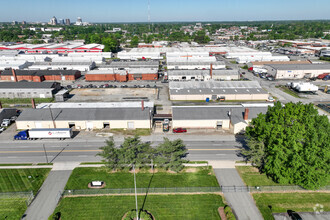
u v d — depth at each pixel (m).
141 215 41.19
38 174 54.31
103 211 43.41
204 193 47.78
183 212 43.12
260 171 54.19
